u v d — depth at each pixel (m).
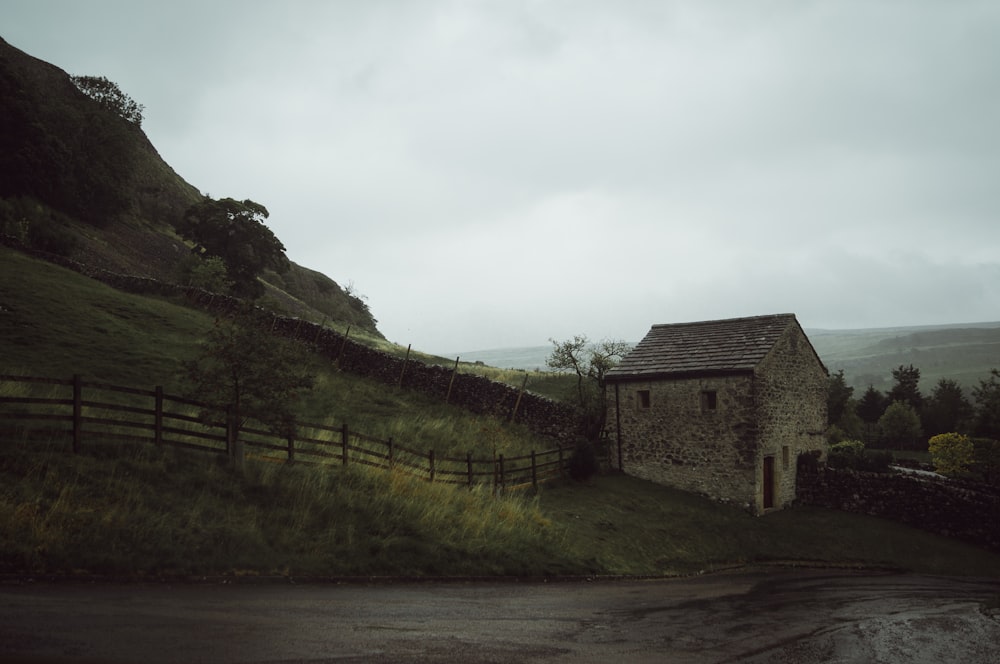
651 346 29.75
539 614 10.03
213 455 14.54
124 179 70.56
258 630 7.50
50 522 9.95
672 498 24.89
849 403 63.34
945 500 24.69
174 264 63.31
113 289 36.28
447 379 31.80
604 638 8.54
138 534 10.46
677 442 26.64
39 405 16.22
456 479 20.22
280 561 11.34
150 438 13.91
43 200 56.22
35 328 25.34
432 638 7.84
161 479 12.61
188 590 9.35
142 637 6.77
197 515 11.69
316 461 16.70
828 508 26.86
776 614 11.09
